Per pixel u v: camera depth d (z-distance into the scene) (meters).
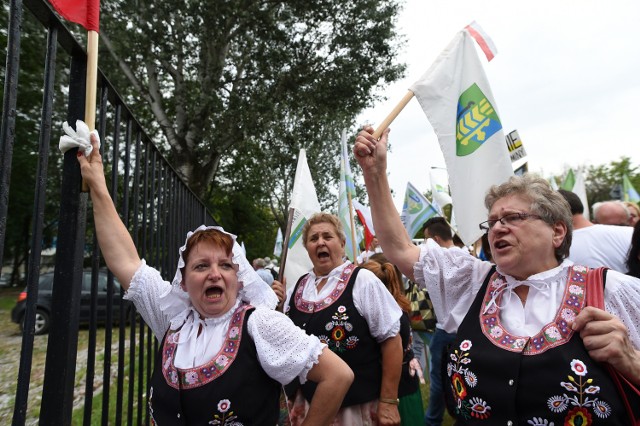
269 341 1.57
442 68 2.51
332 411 1.57
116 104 1.96
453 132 2.45
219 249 1.69
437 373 3.85
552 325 1.46
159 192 2.60
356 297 2.58
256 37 15.24
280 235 12.61
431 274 1.87
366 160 2.07
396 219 2.04
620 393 1.34
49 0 1.55
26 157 14.93
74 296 1.54
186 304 1.75
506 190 1.69
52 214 17.28
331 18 15.31
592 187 33.28
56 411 1.43
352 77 15.21
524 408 1.41
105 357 1.89
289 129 16.56
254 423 1.52
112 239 1.82
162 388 1.57
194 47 14.14
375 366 2.56
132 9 13.33
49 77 1.42
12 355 7.14
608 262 2.98
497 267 1.69
